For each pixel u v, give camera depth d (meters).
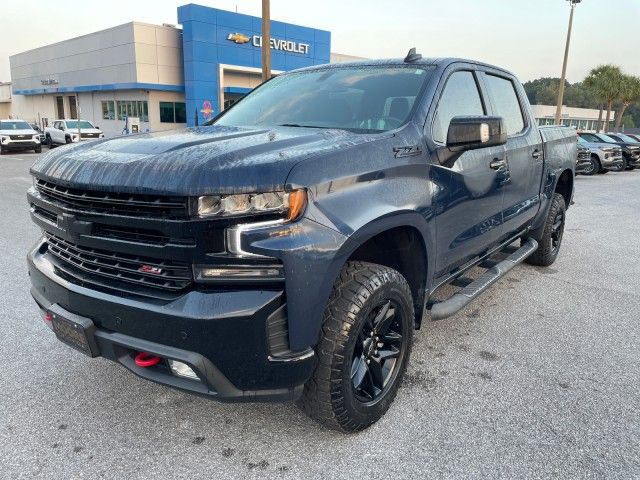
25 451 2.46
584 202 11.27
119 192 2.11
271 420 2.72
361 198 2.32
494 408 2.85
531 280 5.24
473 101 3.59
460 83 3.46
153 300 2.12
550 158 4.86
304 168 2.11
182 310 2.01
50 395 2.96
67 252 2.49
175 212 2.01
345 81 3.46
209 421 2.72
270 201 2.02
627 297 4.75
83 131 27.86
